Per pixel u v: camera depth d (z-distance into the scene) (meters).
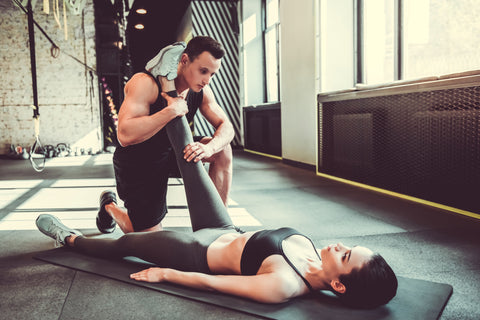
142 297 1.55
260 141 8.13
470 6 3.10
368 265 1.38
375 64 4.65
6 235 2.50
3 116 8.34
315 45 5.13
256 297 1.43
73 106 8.48
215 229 1.78
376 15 4.55
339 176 4.65
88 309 1.46
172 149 2.07
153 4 10.32
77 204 3.43
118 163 2.03
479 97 2.70
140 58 15.19
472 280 1.72
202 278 1.55
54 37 8.38
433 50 3.55
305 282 1.48
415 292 1.57
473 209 2.82
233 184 4.45
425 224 2.65
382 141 3.80
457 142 2.92
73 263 1.93
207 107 2.19
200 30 9.51
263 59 8.66
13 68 8.30
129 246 1.82
